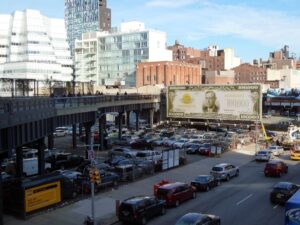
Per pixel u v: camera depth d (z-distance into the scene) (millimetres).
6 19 196250
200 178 39625
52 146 65125
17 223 29141
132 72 172500
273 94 140500
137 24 194625
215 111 92562
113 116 127938
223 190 39469
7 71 189625
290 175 47000
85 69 191125
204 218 24422
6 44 194875
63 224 28953
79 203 34188
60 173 37344
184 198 34500
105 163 48844
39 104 40125
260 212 31594
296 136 78062
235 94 89750
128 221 28422
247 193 38062
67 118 56312
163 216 30609
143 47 169000
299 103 133250
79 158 53219
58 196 33844
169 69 147125
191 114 95875
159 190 32938
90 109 62938
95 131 85750
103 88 142875
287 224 20281
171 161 50562
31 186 31062
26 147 60844
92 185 27734
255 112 87375
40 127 40375
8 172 46969
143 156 53812
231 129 92625
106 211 31875
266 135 79438
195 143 66375
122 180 42656
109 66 180125
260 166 53281
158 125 102062
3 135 30375
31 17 190125
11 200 30891
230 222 29047
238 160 57844
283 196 33250
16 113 32406
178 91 97375
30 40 188750
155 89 125625
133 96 86750
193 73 163000
